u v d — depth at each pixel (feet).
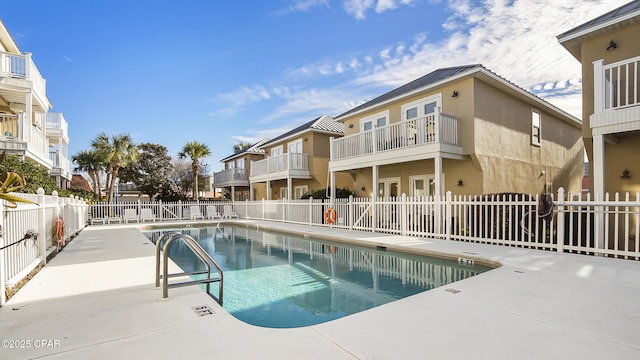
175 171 114.52
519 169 44.27
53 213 26.08
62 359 8.86
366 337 10.02
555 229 29.43
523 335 10.05
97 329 10.88
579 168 60.85
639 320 11.16
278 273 23.12
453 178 41.16
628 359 8.59
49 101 61.52
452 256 24.08
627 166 28.07
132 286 16.38
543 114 50.29
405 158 39.11
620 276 16.97
